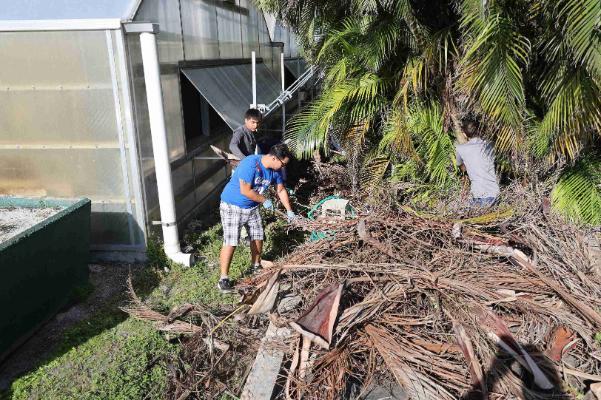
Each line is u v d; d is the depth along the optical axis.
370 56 6.36
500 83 5.28
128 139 5.95
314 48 8.34
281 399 3.66
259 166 5.31
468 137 6.14
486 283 4.30
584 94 5.20
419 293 4.17
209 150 8.85
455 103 6.50
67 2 5.89
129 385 3.98
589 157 6.38
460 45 6.03
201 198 8.42
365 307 4.04
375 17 6.29
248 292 4.63
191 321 4.68
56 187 6.19
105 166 6.06
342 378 3.68
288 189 8.12
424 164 6.80
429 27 6.41
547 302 4.20
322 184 8.77
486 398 3.44
